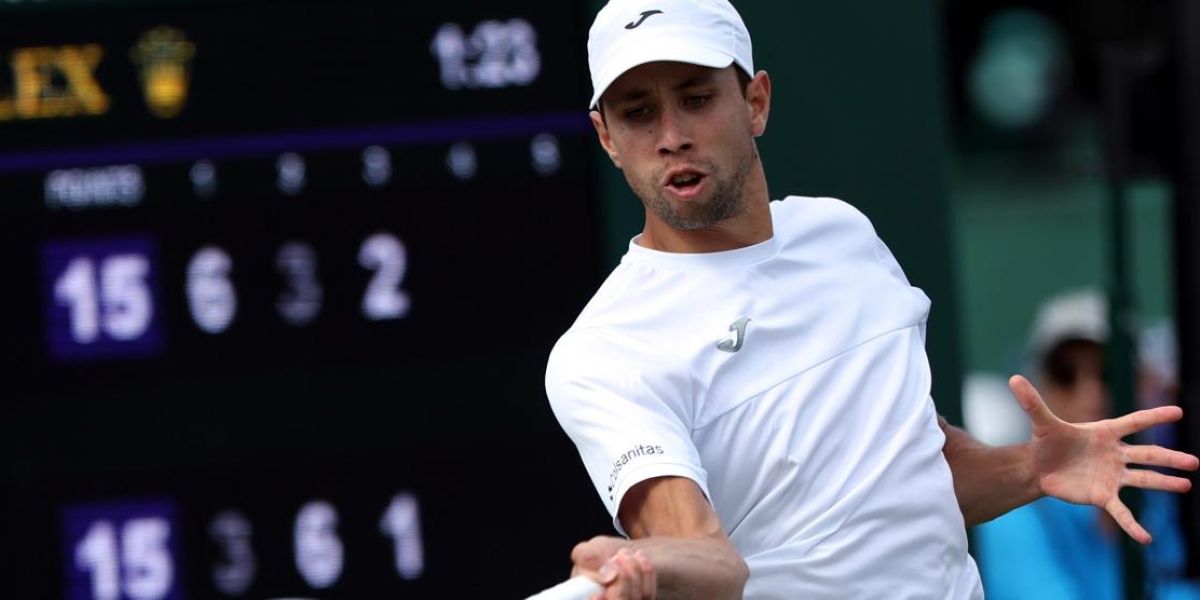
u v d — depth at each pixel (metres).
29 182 14.29
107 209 14.35
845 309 8.61
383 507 14.69
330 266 14.51
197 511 14.60
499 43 14.50
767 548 8.34
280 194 14.45
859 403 8.47
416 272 14.56
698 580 7.19
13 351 14.41
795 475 8.29
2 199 14.28
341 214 14.48
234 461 14.56
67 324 14.41
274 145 14.41
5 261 14.33
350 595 14.70
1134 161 16.38
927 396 8.69
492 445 14.67
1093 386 18.58
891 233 14.99
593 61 8.27
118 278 14.42
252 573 14.63
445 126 14.47
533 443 14.70
